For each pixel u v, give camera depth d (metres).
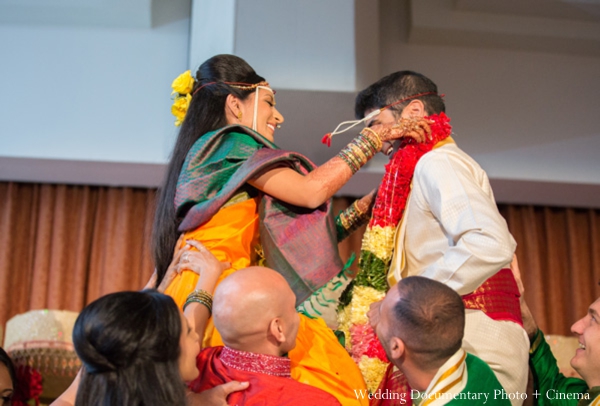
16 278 7.44
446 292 2.26
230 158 2.80
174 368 1.97
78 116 6.70
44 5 6.71
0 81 6.70
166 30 6.88
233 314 2.21
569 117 7.11
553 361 3.19
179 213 2.83
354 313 2.79
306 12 5.91
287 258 2.78
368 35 6.05
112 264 7.52
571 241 8.07
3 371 3.43
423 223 2.75
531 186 7.29
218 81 3.01
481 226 2.49
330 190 2.78
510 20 6.97
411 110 3.04
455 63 7.08
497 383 2.28
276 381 2.16
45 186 7.67
